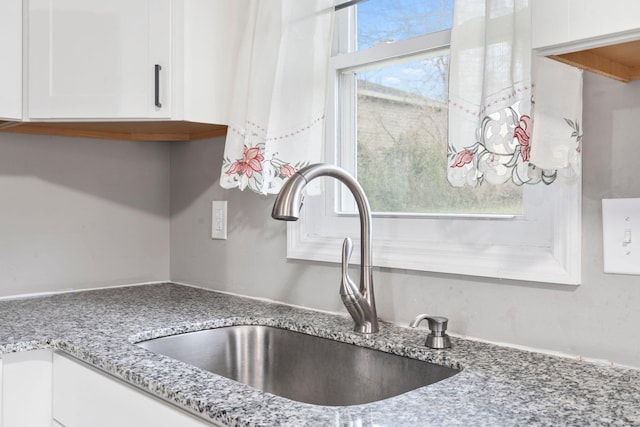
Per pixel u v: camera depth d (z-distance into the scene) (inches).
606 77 38.0
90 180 72.7
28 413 47.5
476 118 39.4
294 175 41.8
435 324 43.2
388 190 55.7
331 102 58.7
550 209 42.6
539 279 41.5
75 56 57.8
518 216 45.4
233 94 56.2
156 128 67.7
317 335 50.1
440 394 32.9
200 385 34.5
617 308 38.2
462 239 48.2
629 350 37.8
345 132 59.2
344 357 47.8
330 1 51.7
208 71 59.1
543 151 35.4
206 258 73.2
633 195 37.4
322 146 52.1
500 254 44.1
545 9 29.5
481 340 45.4
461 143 39.9
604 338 38.9
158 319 54.4
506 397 32.4
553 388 34.0
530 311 42.6
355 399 46.4
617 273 38.1
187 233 76.4
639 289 37.3
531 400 31.9
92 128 68.2
